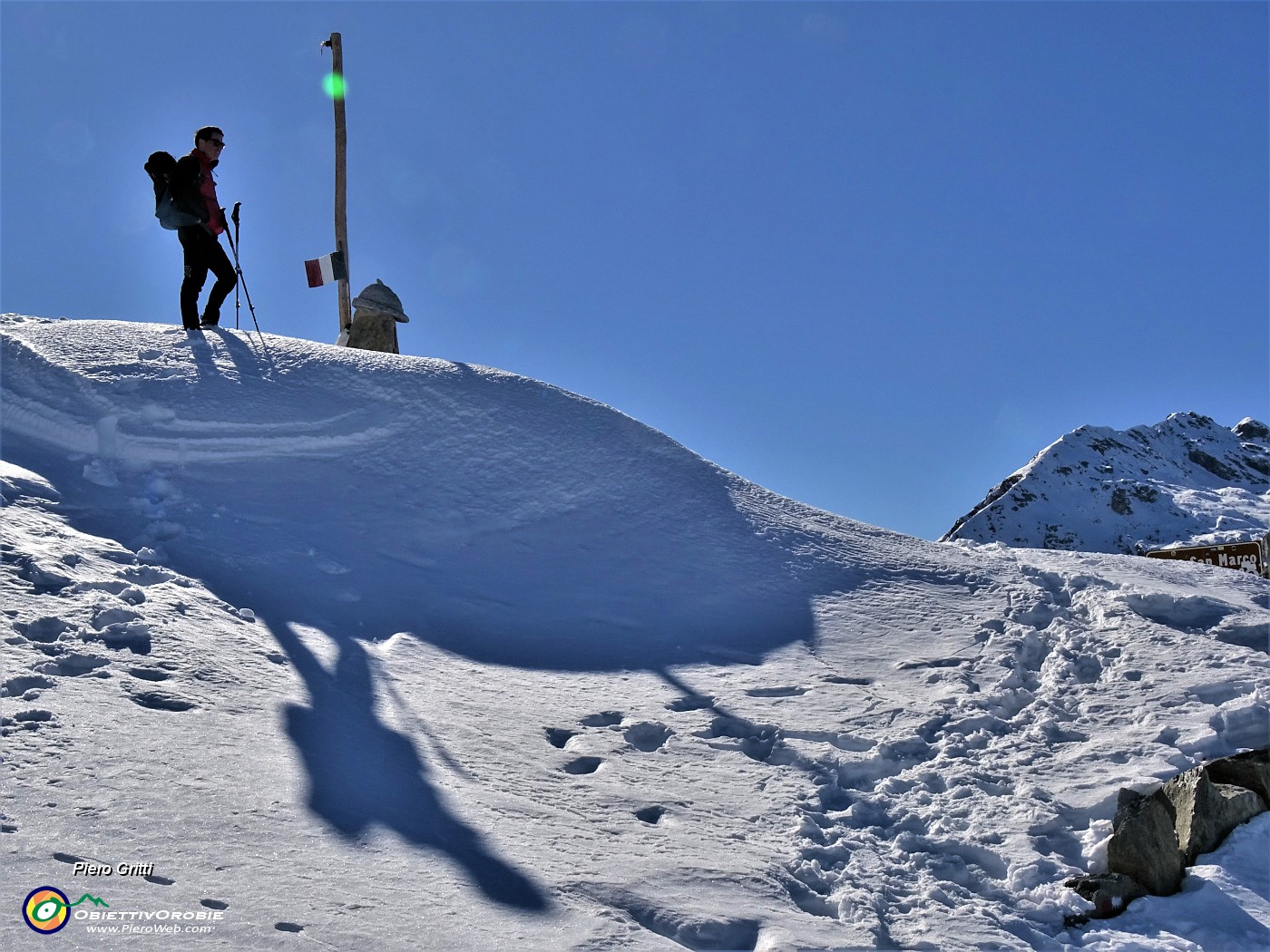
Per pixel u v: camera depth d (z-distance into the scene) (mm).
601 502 9766
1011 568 9977
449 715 5852
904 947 4219
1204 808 5434
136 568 6691
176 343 10945
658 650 7680
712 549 9367
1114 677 7473
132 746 4488
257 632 6363
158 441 9078
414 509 9102
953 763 6145
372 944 3432
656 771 5621
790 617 8477
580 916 3877
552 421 10836
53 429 8930
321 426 9875
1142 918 4770
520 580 8422
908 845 5219
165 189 11227
